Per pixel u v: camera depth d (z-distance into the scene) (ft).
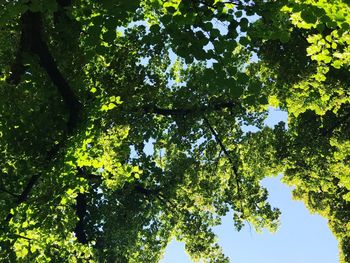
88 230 60.29
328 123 60.44
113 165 41.88
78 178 34.24
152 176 61.41
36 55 31.30
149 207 65.10
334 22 19.75
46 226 33.40
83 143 32.99
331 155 61.11
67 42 34.81
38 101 33.17
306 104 52.70
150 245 68.03
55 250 38.91
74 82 36.47
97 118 35.17
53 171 32.07
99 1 17.78
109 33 17.83
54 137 32.68
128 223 61.67
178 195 66.90
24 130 31.58
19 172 31.86
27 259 34.83
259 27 18.90
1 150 31.91
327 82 50.01
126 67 46.39
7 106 31.91
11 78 35.65
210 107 58.23
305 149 62.28
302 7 19.24
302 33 50.21
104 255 58.90
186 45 17.83
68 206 36.76
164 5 19.33
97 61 45.47
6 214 31.65
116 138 42.11
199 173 65.57
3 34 36.83
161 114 58.18
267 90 57.16
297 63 51.57
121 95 43.80
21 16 29.58
